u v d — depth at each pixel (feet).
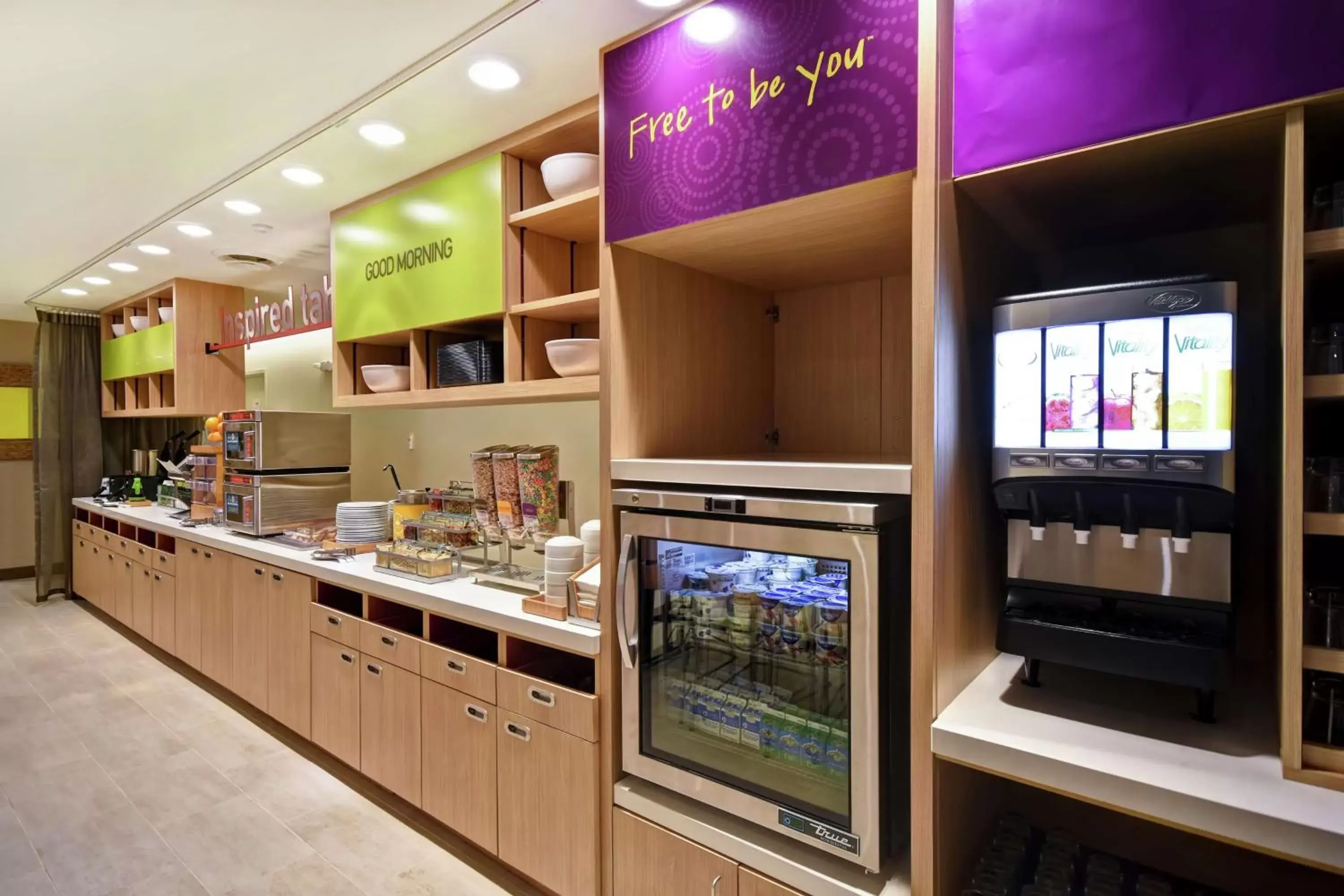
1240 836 2.94
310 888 6.50
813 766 4.59
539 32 5.61
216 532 11.60
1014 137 3.63
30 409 20.15
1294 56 2.90
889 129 3.90
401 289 8.66
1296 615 3.09
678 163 4.89
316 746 9.47
